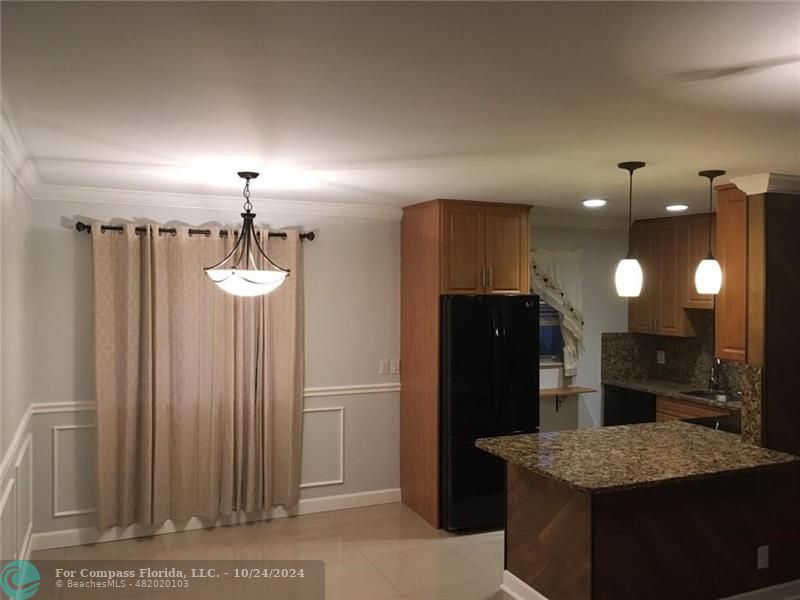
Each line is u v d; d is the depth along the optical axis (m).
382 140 2.84
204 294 4.55
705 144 2.90
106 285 4.27
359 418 5.18
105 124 2.56
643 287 6.15
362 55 1.81
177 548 4.30
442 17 1.54
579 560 3.17
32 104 2.29
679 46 1.74
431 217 4.77
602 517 3.12
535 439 3.76
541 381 5.98
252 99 2.23
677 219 5.75
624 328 6.36
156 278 4.36
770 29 1.61
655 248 6.01
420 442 4.97
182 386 4.49
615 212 5.52
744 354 3.71
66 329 4.27
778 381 3.63
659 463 3.22
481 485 4.70
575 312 6.05
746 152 3.06
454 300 4.60
